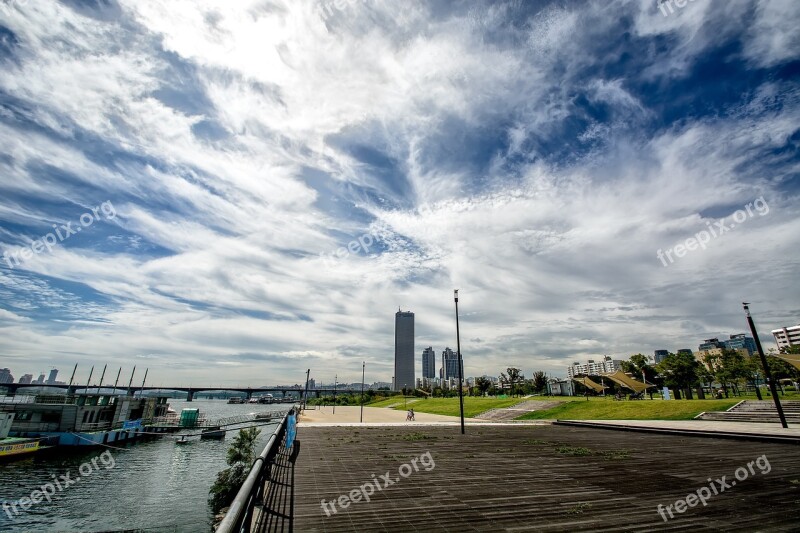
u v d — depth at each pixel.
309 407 97.94
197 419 72.75
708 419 29.38
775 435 17.59
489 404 57.22
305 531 6.05
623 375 49.78
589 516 6.93
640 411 35.47
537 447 16.39
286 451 12.91
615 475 10.56
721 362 58.53
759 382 56.53
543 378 78.75
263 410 156.62
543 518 6.81
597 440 19.33
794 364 33.53
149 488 33.00
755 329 22.92
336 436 20.27
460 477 10.16
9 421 44.41
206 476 37.53
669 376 48.41
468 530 6.19
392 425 29.20
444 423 32.59
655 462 12.66
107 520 25.36
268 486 8.25
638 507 7.50
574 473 10.81
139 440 59.00
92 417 51.94
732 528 6.35
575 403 43.44
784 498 8.16
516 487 9.09
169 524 24.58
